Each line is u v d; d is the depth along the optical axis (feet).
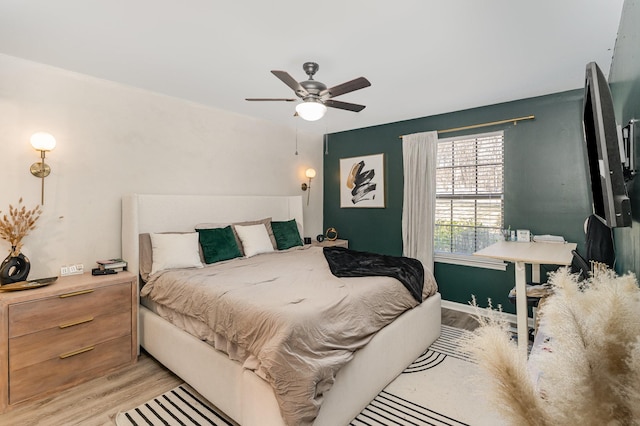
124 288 8.80
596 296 1.99
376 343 7.22
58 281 8.29
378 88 10.70
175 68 9.20
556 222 11.10
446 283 13.71
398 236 15.19
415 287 9.04
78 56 8.46
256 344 5.83
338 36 7.44
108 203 10.16
